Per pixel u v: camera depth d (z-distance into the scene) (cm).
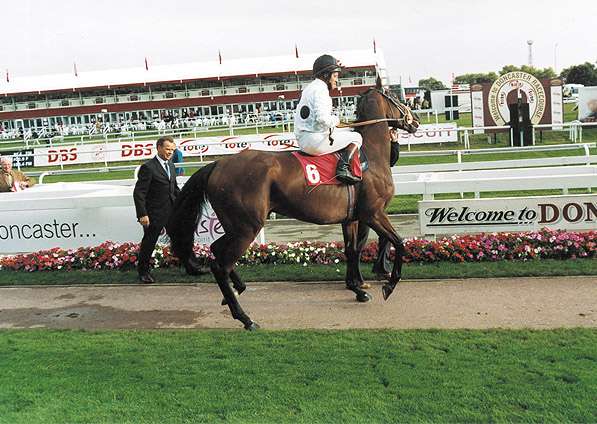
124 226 725
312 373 357
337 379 348
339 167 459
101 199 708
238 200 443
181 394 338
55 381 363
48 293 582
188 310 511
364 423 297
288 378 352
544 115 1988
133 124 3397
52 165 2109
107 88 3719
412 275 570
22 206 718
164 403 328
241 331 445
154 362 387
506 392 321
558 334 401
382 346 396
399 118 529
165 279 613
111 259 662
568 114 2945
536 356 365
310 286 564
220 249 456
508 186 712
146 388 348
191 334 443
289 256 638
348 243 512
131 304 536
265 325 462
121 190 819
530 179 706
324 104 443
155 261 653
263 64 3566
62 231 738
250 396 331
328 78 461
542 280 535
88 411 323
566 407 303
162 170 594
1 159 853
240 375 359
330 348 397
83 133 3412
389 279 515
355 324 452
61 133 3148
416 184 733
